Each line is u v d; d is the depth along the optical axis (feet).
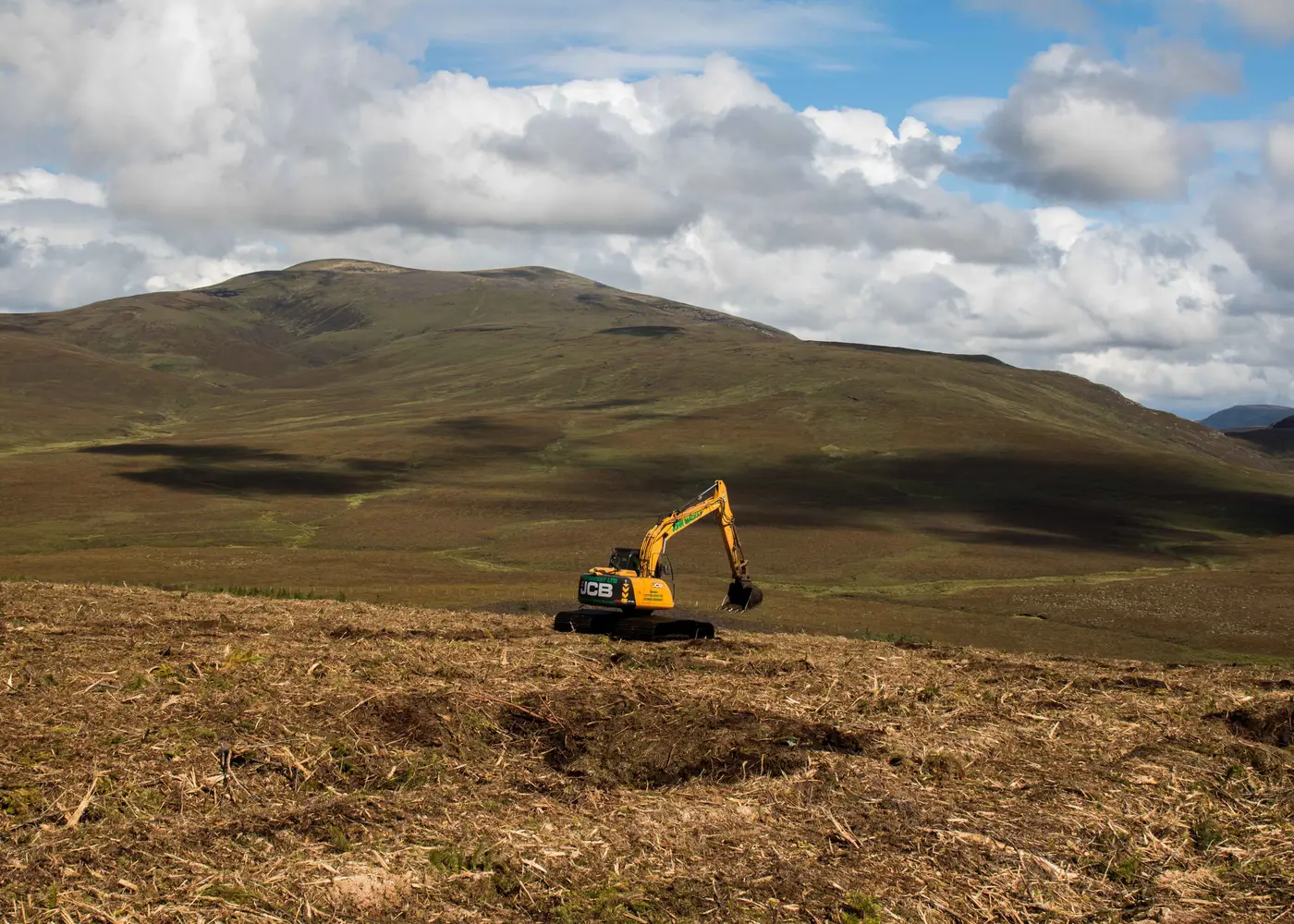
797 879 24.34
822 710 40.65
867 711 40.91
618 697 40.04
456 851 24.90
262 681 40.37
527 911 22.65
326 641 53.83
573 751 34.01
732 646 63.16
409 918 21.95
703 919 22.50
